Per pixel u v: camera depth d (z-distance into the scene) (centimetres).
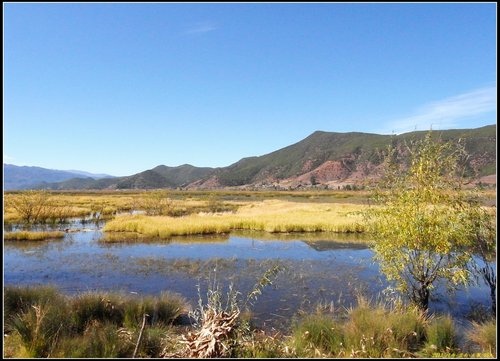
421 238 1067
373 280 1595
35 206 4000
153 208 4844
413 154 1098
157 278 1655
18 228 3525
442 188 1076
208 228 3219
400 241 1084
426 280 1095
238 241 2820
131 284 1550
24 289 1054
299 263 1988
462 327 999
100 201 7231
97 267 1884
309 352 761
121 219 3588
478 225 1068
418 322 870
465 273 1045
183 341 775
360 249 2456
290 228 3328
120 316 1009
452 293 1286
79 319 948
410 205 1073
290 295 1357
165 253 2306
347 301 1287
